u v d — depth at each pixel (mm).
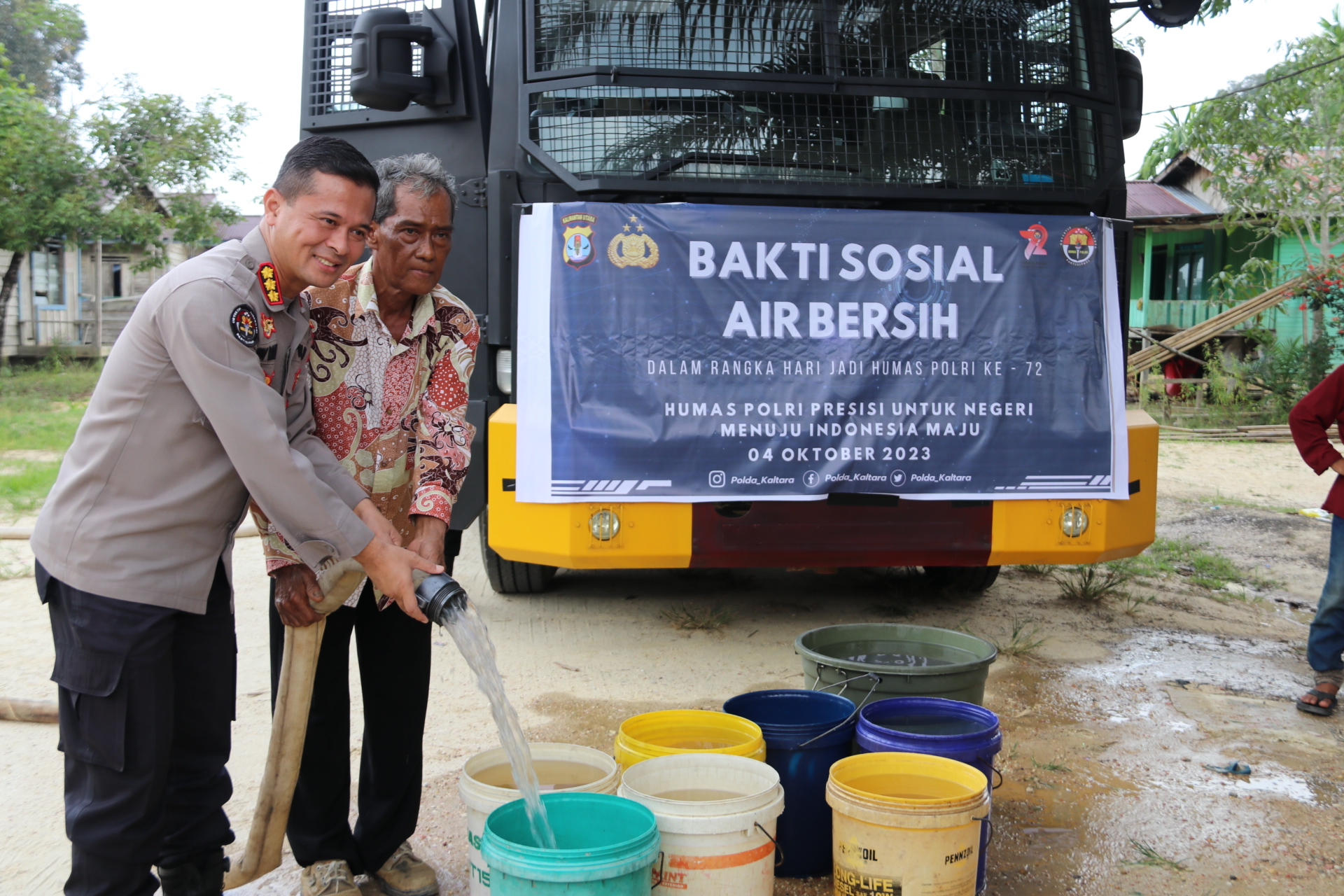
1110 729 4254
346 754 2797
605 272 4465
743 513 4582
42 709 4180
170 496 2176
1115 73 4953
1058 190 4785
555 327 4461
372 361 2656
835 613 6012
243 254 2225
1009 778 3752
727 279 4500
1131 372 18453
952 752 2803
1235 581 7078
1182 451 13656
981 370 4625
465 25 4914
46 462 11070
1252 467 12328
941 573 6449
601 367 4465
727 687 4695
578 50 4590
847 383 4551
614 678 4828
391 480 2711
